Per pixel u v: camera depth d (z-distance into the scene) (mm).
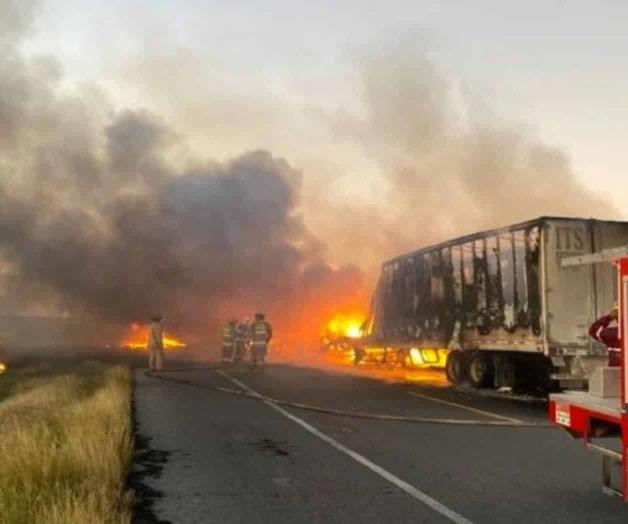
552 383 15375
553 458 8461
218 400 14586
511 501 6434
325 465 8070
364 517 5934
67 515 5117
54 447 7145
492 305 16016
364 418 11961
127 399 13922
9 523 5180
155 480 7336
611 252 5465
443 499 6508
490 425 11102
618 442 5895
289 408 13312
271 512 6113
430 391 16812
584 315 14344
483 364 16672
